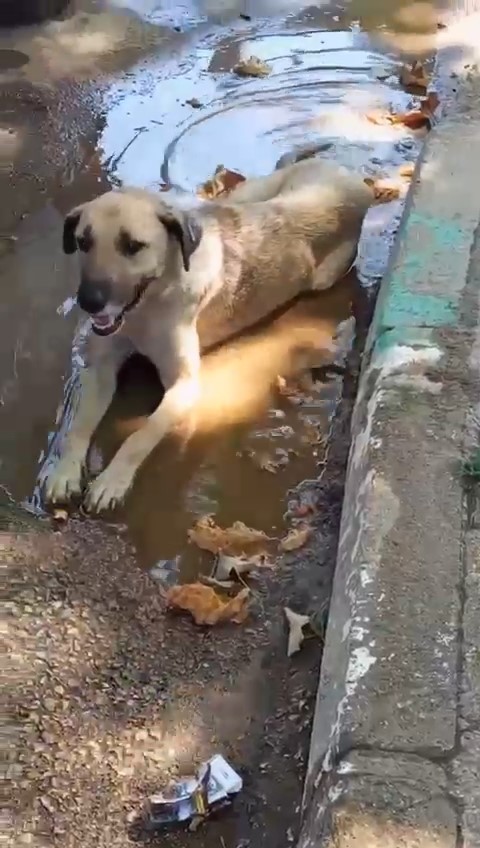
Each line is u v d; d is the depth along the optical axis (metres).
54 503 1.71
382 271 2.25
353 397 1.94
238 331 2.07
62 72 2.92
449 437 1.47
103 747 1.38
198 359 1.91
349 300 2.17
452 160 2.09
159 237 1.74
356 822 1.06
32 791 1.33
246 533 1.68
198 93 2.85
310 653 1.50
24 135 2.65
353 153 2.57
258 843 1.29
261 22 3.24
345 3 3.36
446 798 1.08
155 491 1.75
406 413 1.50
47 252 2.26
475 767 1.10
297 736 1.40
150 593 1.58
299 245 2.11
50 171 2.52
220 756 1.37
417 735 1.13
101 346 1.88
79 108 2.77
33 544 1.65
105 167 2.53
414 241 1.86
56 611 1.55
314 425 1.88
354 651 1.21
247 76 2.93
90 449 1.84
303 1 3.37
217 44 3.11
